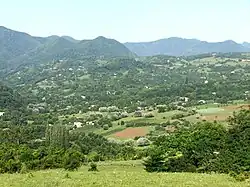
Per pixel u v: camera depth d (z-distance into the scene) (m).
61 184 35.09
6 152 73.88
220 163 49.97
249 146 51.59
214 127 61.69
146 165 55.84
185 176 41.44
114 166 68.56
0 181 37.62
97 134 137.88
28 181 37.25
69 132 135.75
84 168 64.56
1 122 158.62
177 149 56.00
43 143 116.88
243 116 59.78
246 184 36.38
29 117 184.25
